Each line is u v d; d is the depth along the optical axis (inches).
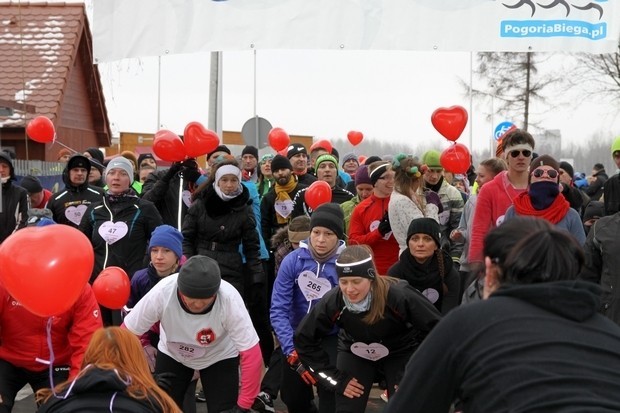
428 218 224.5
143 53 312.0
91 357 139.9
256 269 282.4
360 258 186.4
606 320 98.4
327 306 195.2
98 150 438.3
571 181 357.4
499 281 103.2
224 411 200.4
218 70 425.4
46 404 135.1
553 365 90.7
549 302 95.6
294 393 229.1
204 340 193.8
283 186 340.8
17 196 340.8
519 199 228.4
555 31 301.4
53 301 150.2
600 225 218.2
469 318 97.5
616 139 334.6
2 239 336.8
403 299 189.0
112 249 285.9
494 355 93.3
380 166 278.2
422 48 304.2
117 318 273.0
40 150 745.0
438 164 327.9
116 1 313.0
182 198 320.8
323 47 305.4
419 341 199.5
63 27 830.5
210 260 185.8
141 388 136.6
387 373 202.5
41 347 188.5
